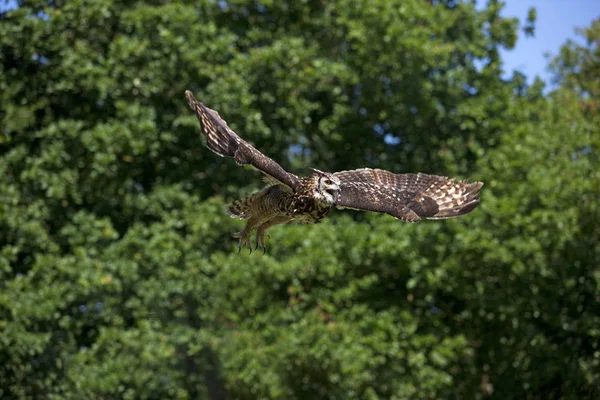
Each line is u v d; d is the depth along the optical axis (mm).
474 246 16062
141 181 18875
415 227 16703
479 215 16516
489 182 17250
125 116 17562
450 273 16766
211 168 18641
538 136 17359
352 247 16578
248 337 16422
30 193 17359
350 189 7172
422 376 16172
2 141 17312
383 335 15984
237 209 7625
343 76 18062
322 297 16500
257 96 18328
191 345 16656
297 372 16375
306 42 19562
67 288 16125
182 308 17797
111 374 15992
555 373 17516
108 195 17797
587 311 17609
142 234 16797
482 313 17672
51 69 18188
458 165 18562
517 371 17594
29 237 16531
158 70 17625
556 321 16938
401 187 7625
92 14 18078
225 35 18234
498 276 16891
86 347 17375
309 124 19484
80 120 18422
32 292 15938
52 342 16766
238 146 6430
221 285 16734
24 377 16719
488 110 18734
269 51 17797
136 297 16984
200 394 17797
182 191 18109
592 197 16672
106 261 16469
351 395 16141
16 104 18219
